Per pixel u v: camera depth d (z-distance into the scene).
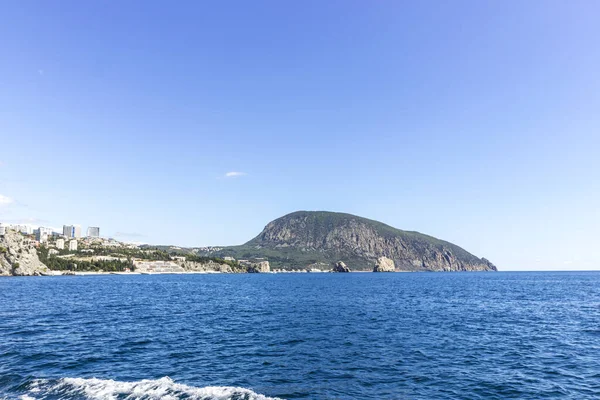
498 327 52.28
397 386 26.50
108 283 196.38
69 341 40.97
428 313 68.25
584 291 137.25
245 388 25.66
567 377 28.89
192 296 110.31
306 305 82.75
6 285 166.88
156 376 28.30
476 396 24.72
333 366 31.38
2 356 33.91
